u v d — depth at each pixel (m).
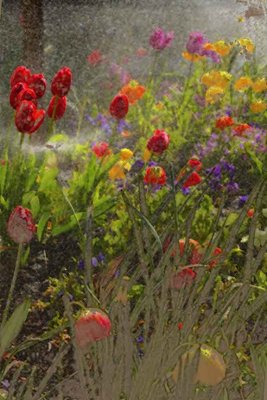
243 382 2.53
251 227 2.30
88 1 10.13
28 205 4.49
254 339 3.43
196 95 6.80
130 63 8.80
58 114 4.74
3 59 8.21
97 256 4.36
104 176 4.89
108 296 2.56
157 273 2.34
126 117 6.75
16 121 4.33
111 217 4.78
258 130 6.13
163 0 10.32
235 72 7.53
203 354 2.01
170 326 2.33
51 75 8.13
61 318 3.94
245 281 2.32
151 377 2.33
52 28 9.39
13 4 9.21
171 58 8.99
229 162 5.70
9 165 5.07
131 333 2.35
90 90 7.69
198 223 4.48
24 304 2.44
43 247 4.43
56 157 5.47
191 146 6.05
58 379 3.50
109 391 2.37
